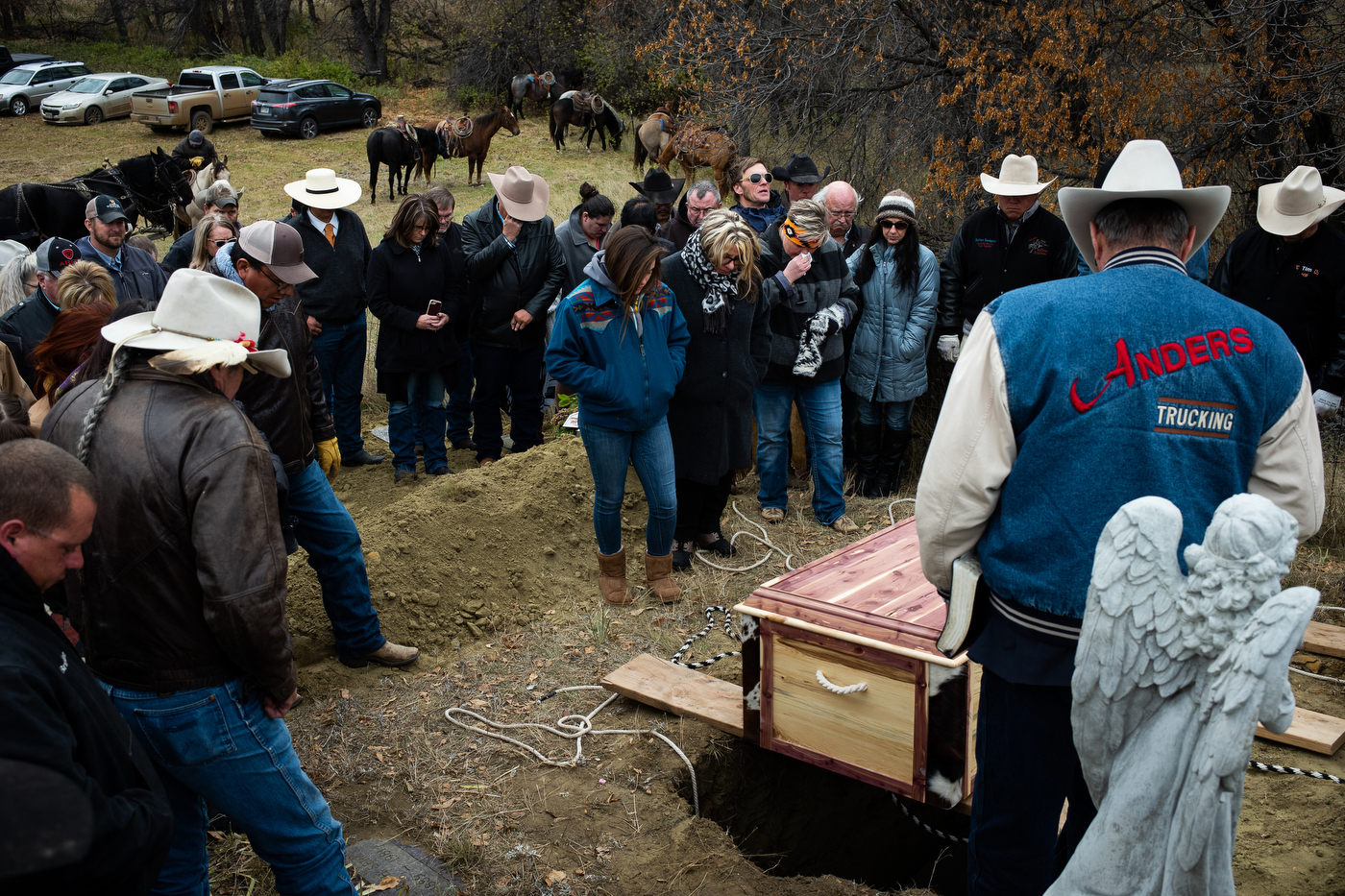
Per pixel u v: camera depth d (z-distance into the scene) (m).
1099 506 1.95
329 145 22.88
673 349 4.44
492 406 6.50
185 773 2.34
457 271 6.21
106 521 2.18
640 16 21.62
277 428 3.58
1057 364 1.96
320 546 3.88
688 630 4.54
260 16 35.00
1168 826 1.73
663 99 22.53
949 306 5.92
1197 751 1.65
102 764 1.79
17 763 1.53
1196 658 1.70
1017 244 5.61
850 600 3.26
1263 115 8.08
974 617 2.18
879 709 3.12
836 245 5.22
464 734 3.73
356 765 3.50
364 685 4.04
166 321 2.33
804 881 3.12
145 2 35.53
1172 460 1.94
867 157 10.89
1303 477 2.00
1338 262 4.91
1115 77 8.95
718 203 6.04
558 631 4.50
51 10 37.53
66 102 24.59
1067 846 2.44
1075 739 1.89
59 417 2.29
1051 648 2.01
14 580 1.72
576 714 3.86
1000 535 2.07
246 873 2.97
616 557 4.67
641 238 4.05
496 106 27.03
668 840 3.18
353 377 6.78
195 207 11.66
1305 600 1.54
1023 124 8.67
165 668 2.24
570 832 3.20
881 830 4.34
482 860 3.04
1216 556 1.65
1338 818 3.28
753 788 3.80
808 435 5.50
